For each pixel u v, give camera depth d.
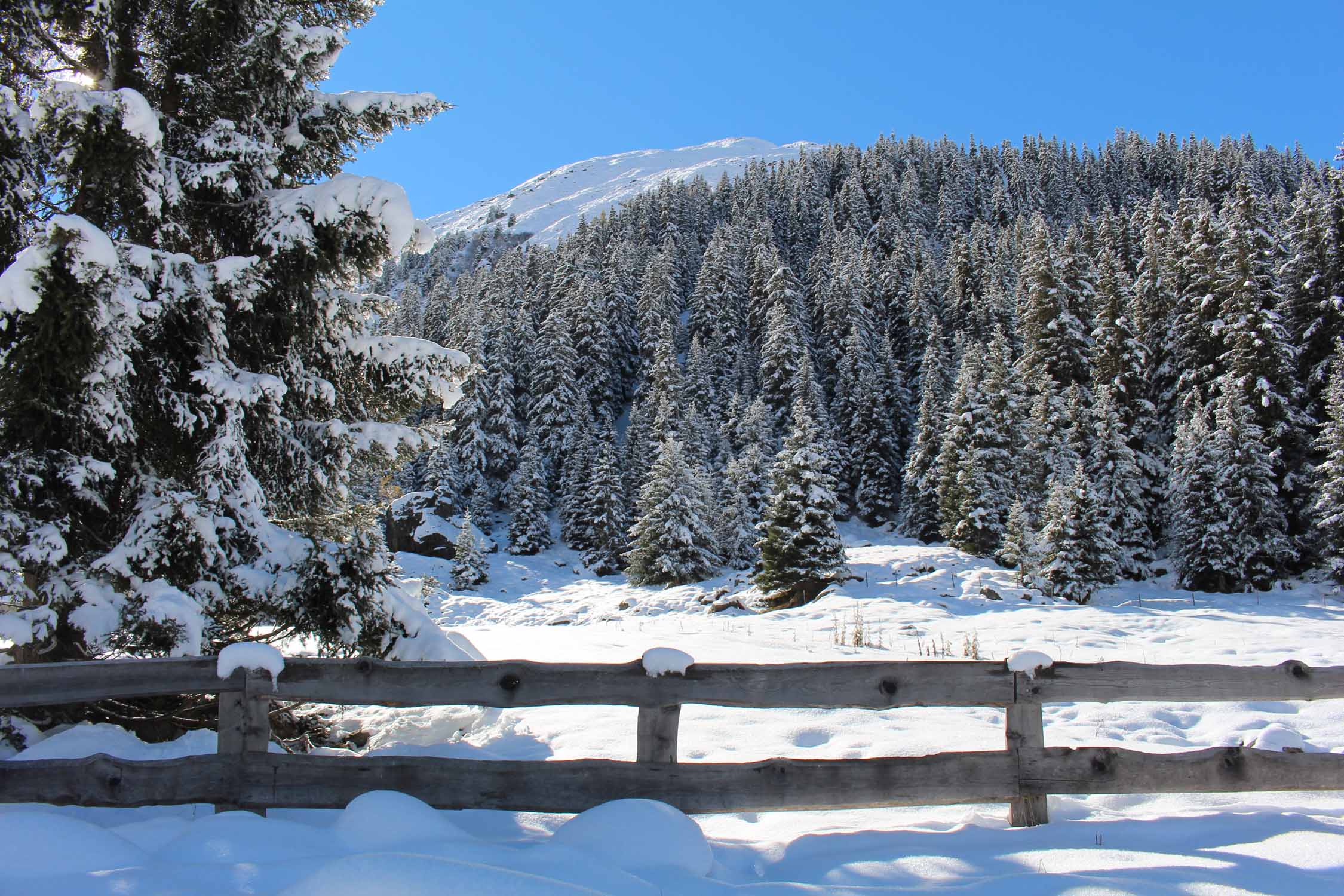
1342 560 26.09
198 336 5.54
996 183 124.25
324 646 5.70
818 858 3.44
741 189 122.69
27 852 3.03
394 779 3.62
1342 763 3.76
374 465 6.57
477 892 2.66
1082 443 34.34
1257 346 30.98
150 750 4.57
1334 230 33.78
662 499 39.41
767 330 68.44
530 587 42.91
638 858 3.14
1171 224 47.19
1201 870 3.12
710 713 6.42
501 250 157.25
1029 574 26.39
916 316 62.34
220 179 5.53
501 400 56.50
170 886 2.88
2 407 4.66
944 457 39.31
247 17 6.10
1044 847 3.46
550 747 5.57
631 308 77.56
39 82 5.79
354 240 5.96
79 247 4.32
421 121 6.69
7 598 4.80
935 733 5.75
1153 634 16.81
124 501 5.38
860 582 27.78
